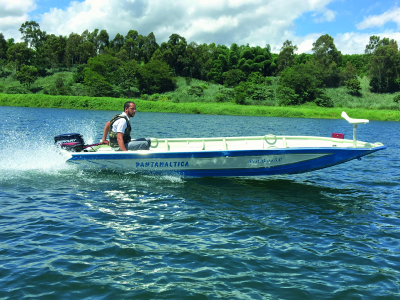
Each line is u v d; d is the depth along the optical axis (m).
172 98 71.19
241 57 99.12
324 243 4.48
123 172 7.49
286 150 7.22
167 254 4.04
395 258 4.08
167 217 5.30
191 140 8.51
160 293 3.21
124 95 76.38
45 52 105.31
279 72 98.00
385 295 3.26
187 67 100.62
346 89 80.25
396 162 10.95
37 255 3.93
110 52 107.06
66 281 3.39
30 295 3.13
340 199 6.61
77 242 4.31
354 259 4.03
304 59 99.81
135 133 18.72
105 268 3.67
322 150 7.19
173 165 7.36
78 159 7.39
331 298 3.19
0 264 3.69
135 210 5.59
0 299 3.05
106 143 7.95
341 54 95.62
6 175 7.51
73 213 5.38
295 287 3.37
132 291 3.24
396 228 5.09
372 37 96.94
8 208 5.52
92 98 59.44
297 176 8.54
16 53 90.62
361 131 27.52
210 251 4.14
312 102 71.25
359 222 5.34
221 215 5.46
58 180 7.27
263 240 4.52
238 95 68.19
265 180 7.95
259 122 36.19
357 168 9.80
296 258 4.02
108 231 4.69
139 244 4.30
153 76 82.75
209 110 56.75
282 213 5.66
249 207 5.92
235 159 7.33
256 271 3.68
